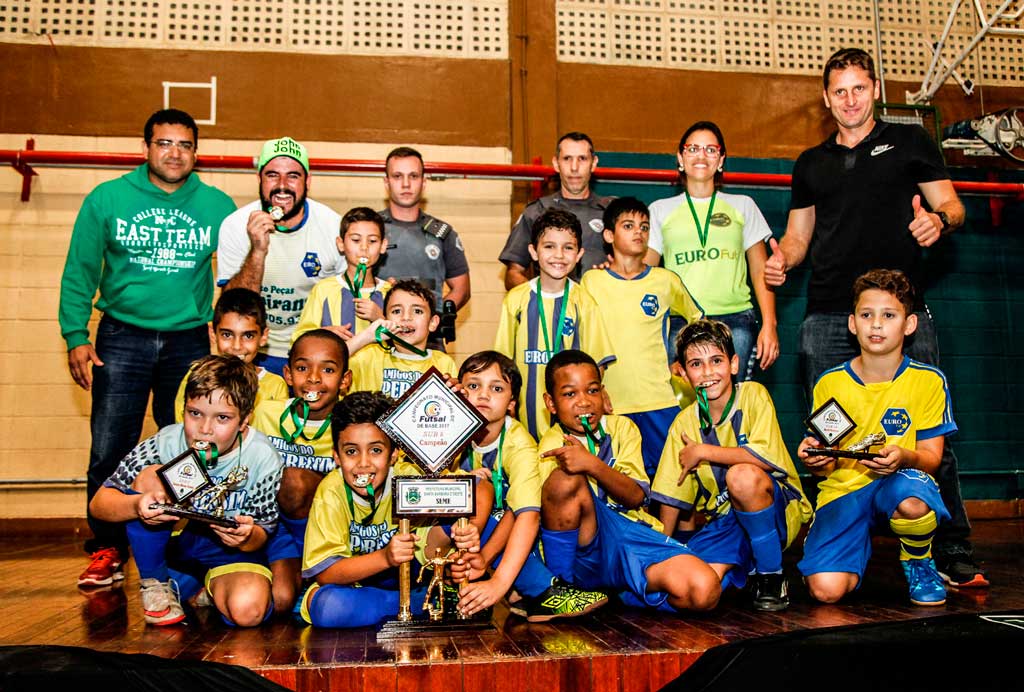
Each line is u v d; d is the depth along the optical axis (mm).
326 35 5227
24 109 4949
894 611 2377
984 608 2385
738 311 3754
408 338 2916
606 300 3344
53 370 4887
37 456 4840
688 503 2758
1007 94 5871
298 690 1795
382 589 2396
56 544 4465
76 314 3365
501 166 4965
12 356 4859
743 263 3822
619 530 2484
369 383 2986
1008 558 3480
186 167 3416
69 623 2371
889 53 5766
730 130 5500
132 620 2422
